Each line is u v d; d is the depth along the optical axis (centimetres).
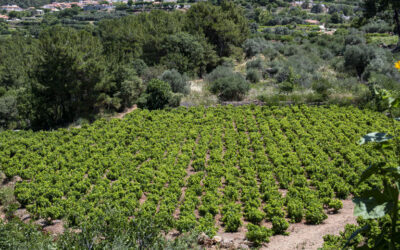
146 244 581
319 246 817
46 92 2341
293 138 1692
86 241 576
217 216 1088
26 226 770
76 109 2464
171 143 1744
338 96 2255
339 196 1162
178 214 1102
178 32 3569
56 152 1675
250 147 1655
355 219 962
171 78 2641
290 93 2391
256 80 2878
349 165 1369
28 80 2675
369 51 3089
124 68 2583
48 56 2220
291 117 1989
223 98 2445
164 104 2325
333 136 1675
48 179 1362
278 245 866
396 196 316
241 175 1365
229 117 2050
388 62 3050
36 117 2344
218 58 3550
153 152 1593
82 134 1927
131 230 596
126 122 2091
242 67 3466
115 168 1423
